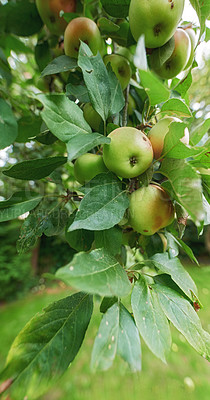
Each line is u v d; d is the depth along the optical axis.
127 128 0.24
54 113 0.21
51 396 0.75
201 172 0.25
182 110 0.25
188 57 0.31
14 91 0.46
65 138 0.21
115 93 0.27
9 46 0.46
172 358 0.93
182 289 0.24
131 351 0.19
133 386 0.79
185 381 0.81
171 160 0.22
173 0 0.25
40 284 2.02
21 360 0.20
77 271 0.17
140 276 0.24
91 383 0.80
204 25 0.27
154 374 0.84
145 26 0.27
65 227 0.31
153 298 0.23
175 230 0.32
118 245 0.25
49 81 0.43
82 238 0.30
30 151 0.81
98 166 0.26
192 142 0.31
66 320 0.23
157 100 0.23
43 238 2.12
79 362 0.92
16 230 1.75
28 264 1.79
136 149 0.23
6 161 0.84
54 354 0.21
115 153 0.23
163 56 0.29
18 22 0.37
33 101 0.47
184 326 0.22
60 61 0.30
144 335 0.19
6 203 0.28
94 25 0.30
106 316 0.20
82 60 0.23
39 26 0.38
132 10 0.27
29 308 1.50
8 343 1.05
